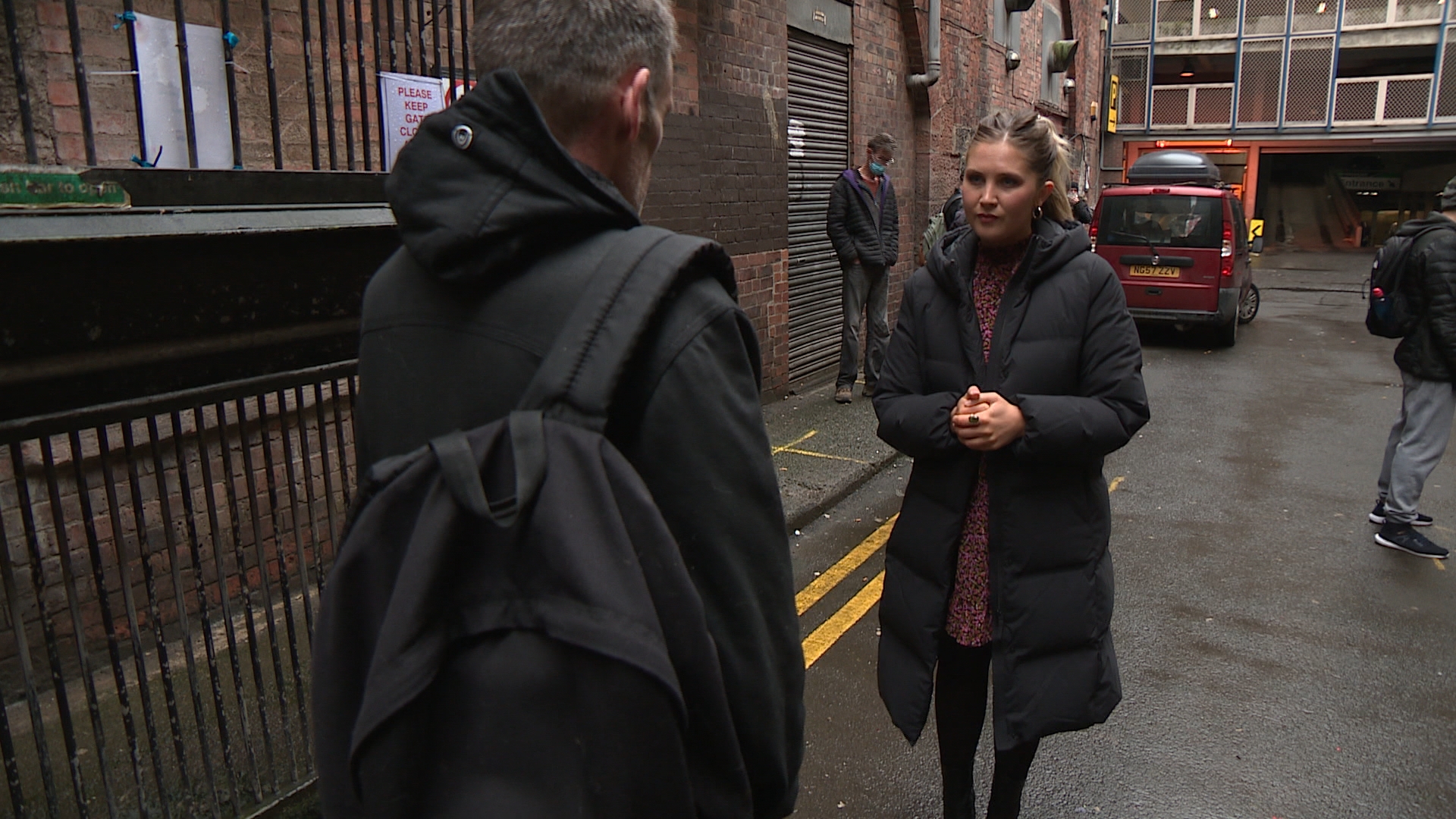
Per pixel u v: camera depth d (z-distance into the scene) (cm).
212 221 178
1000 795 232
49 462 178
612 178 106
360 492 94
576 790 81
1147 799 272
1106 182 2889
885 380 233
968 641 223
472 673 83
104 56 291
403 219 97
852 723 317
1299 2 2602
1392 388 855
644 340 92
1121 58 2811
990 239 211
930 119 1002
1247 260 1248
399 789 81
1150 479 586
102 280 166
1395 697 327
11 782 182
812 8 771
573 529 83
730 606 94
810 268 814
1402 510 459
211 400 190
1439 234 427
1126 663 353
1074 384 212
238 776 241
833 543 476
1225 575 435
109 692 275
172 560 203
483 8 106
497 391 93
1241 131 2730
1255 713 317
